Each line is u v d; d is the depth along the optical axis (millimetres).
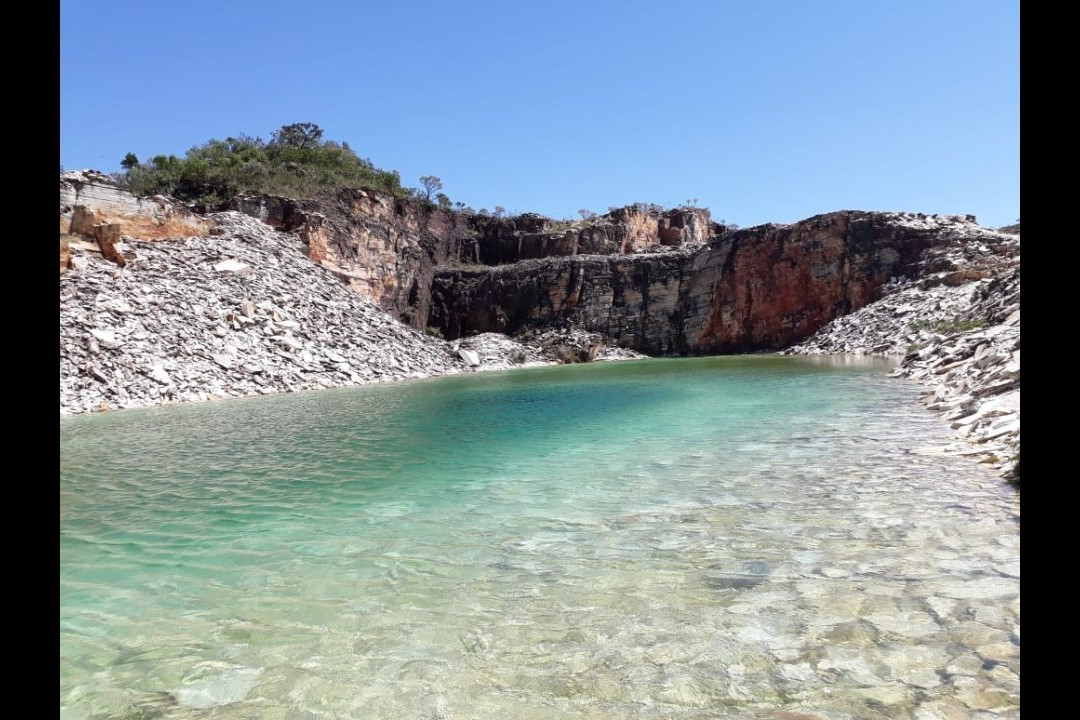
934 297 34969
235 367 25047
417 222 55344
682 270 51375
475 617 4527
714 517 6594
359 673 3818
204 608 4852
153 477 9766
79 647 4242
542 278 53500
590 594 4824
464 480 9109
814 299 44594
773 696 3350
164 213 30781
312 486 8977
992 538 5445
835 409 14367
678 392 20359
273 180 44938
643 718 3225
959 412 11547
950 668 3492
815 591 4605
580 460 10148
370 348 33281
